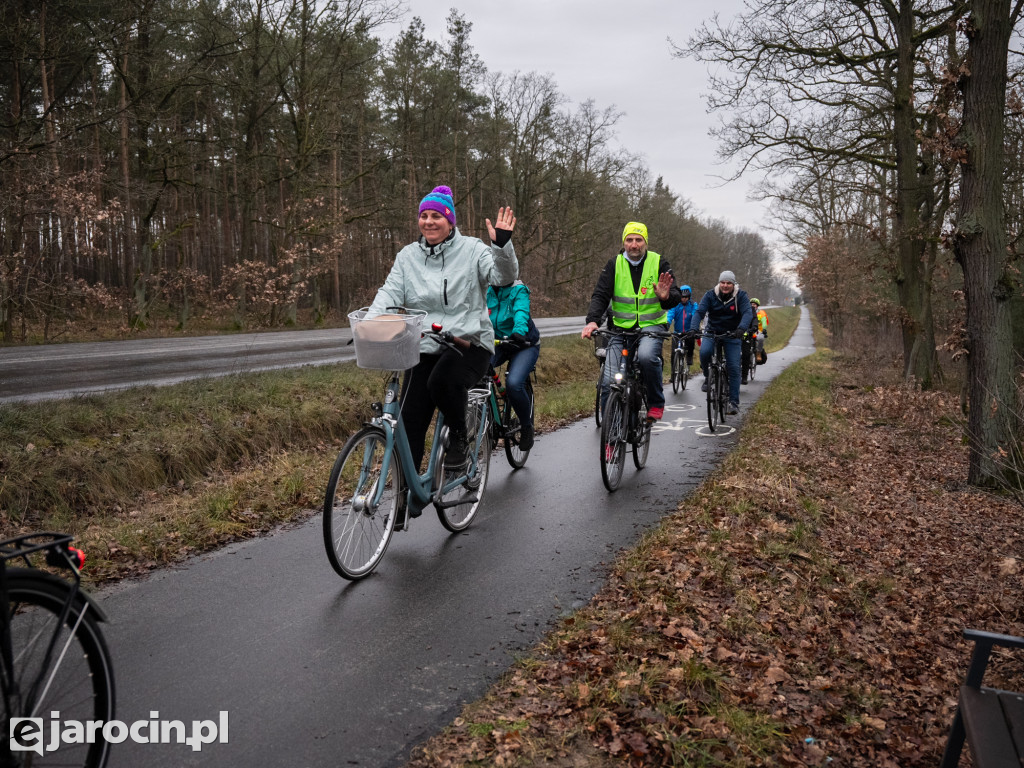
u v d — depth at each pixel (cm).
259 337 1958
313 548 487
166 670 319
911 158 1427
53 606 209
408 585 423
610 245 5278
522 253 4619
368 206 3138
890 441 1018
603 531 530
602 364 677
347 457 409
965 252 740
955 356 755
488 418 560
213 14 2394
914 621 413
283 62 2781
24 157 1648
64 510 552
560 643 346
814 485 688
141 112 2289
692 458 799
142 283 2342
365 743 270
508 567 454
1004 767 193
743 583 426
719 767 258
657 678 308
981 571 518
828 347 3925
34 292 1639
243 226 2727
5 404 668
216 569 445
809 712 299
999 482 729
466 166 4256
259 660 330
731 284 984
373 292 3812
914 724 303
